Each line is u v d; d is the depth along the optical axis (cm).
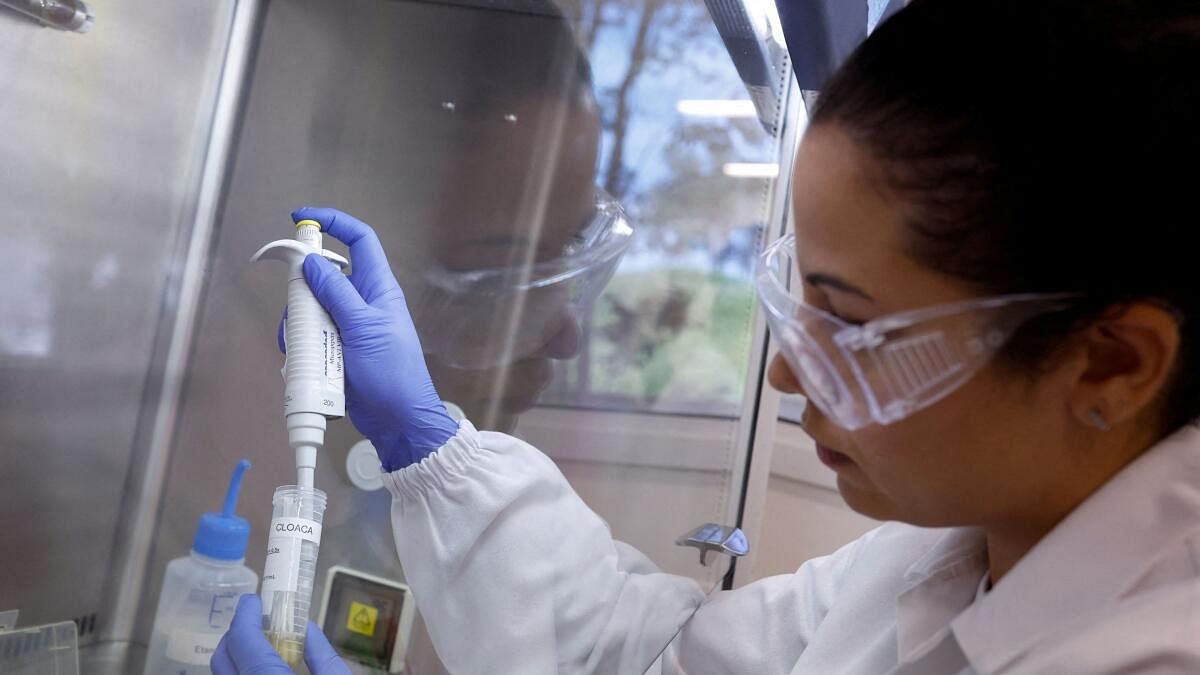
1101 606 67
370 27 109
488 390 109
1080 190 59
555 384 112
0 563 96
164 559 108
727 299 121
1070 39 60
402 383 87
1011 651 69
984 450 66
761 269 76
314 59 109
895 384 64
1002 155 59
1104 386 63
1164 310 61
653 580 109
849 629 92
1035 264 60
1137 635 64
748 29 115
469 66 109
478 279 109
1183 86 59
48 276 95
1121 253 59
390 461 92
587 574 99
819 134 66
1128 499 68
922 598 82
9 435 95
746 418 127
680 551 118
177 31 102
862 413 66
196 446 108
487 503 91
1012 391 64
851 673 87
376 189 110
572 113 111
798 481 172
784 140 121
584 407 113
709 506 123
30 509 98
